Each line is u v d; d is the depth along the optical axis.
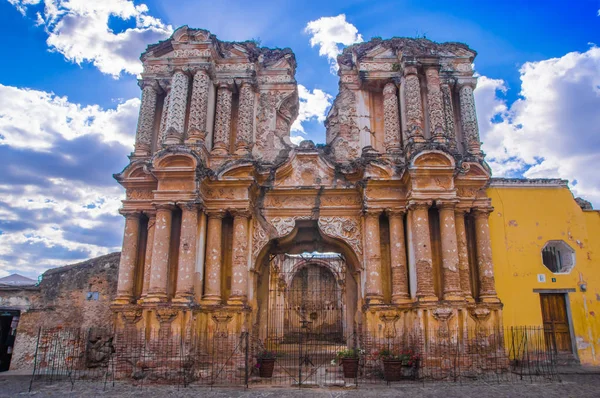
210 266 15.94
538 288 16.45
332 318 32.34
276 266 27.75
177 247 15.88
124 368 14.70
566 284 16.56
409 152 16.23
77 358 17.17
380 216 16.67
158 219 15.55
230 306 15.38
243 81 18.08
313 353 21.66
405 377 14.33
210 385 13.76
